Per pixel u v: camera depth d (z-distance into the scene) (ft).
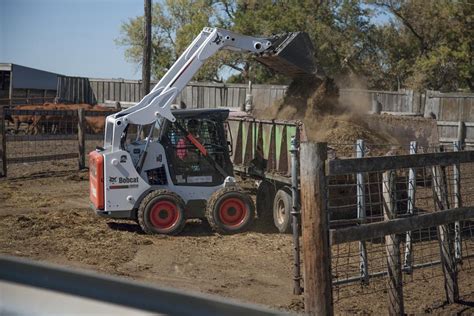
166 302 8.39
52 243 27.02
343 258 24.75
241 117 38.63
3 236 28.04
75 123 73.26
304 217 16.44
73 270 8.67
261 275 23.52
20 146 65.10
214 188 31.09
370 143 33.65
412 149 25.39
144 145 30.96
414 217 18.62
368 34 123.44
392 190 19.34
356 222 26.63
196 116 30.91
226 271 23.95
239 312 9.38
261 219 33.91
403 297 20.83
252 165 35.06
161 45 151.84
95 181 30.04
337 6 122.72
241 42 34.17
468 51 113.50
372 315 19.31
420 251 26.23
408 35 123.13
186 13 148.87
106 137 30.83
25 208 35.68
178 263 24.88
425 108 71.51
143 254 25.99
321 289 16.24
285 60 35.45
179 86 31.24
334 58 121.70
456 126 65.46
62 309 7.84
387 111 73.00
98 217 33.24
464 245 27.66
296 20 117.29
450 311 20.17
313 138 33.91
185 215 30.01
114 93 105.70
